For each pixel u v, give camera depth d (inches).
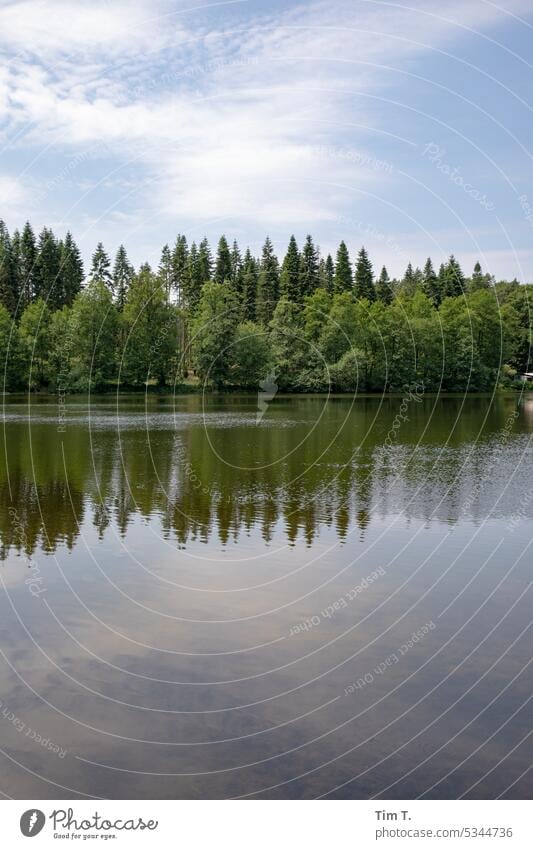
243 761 282.0
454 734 300.5
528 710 316.8
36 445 1277.1
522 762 281.0
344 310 3412.9
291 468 1021.8
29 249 3553.2
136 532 623.5
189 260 3683.6
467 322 3550.7
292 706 321.7
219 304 3267.7
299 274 3831.2
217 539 602.9
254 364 3250.5
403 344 3481.8
